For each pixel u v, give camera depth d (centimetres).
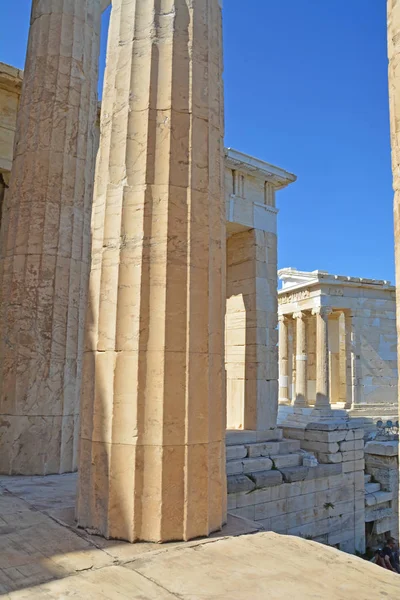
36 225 955
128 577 434
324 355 2452
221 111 668
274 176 1683
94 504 557
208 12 656
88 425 584
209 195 616
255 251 1634
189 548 513
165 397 551
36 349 926
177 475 546
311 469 1505
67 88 998
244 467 1394
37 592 402
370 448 2011
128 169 595
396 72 422
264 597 397
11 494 738
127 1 643
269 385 1598
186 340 568
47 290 944
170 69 607
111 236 593
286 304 2852
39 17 1020
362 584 426
